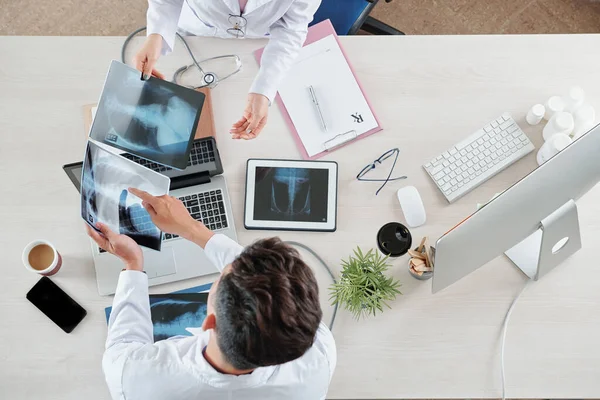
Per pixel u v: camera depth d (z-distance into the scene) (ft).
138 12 7.79
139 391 3.06
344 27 5.74
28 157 4.55
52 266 4.15
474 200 4.57
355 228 4.49
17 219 4.42
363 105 4.70
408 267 4.38
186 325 4.17
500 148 4.58
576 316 4.32
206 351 2.93
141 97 4.19
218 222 4.41
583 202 4.58
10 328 4.18
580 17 7.79
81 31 7.73
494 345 4.25
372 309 4.27
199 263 4.31
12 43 4.75
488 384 4.19
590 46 4.85
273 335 2.50
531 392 4.19
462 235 3.64
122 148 4.15
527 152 4.59
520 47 4.85
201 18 4.82
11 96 4.66
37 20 7.75
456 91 4.77
